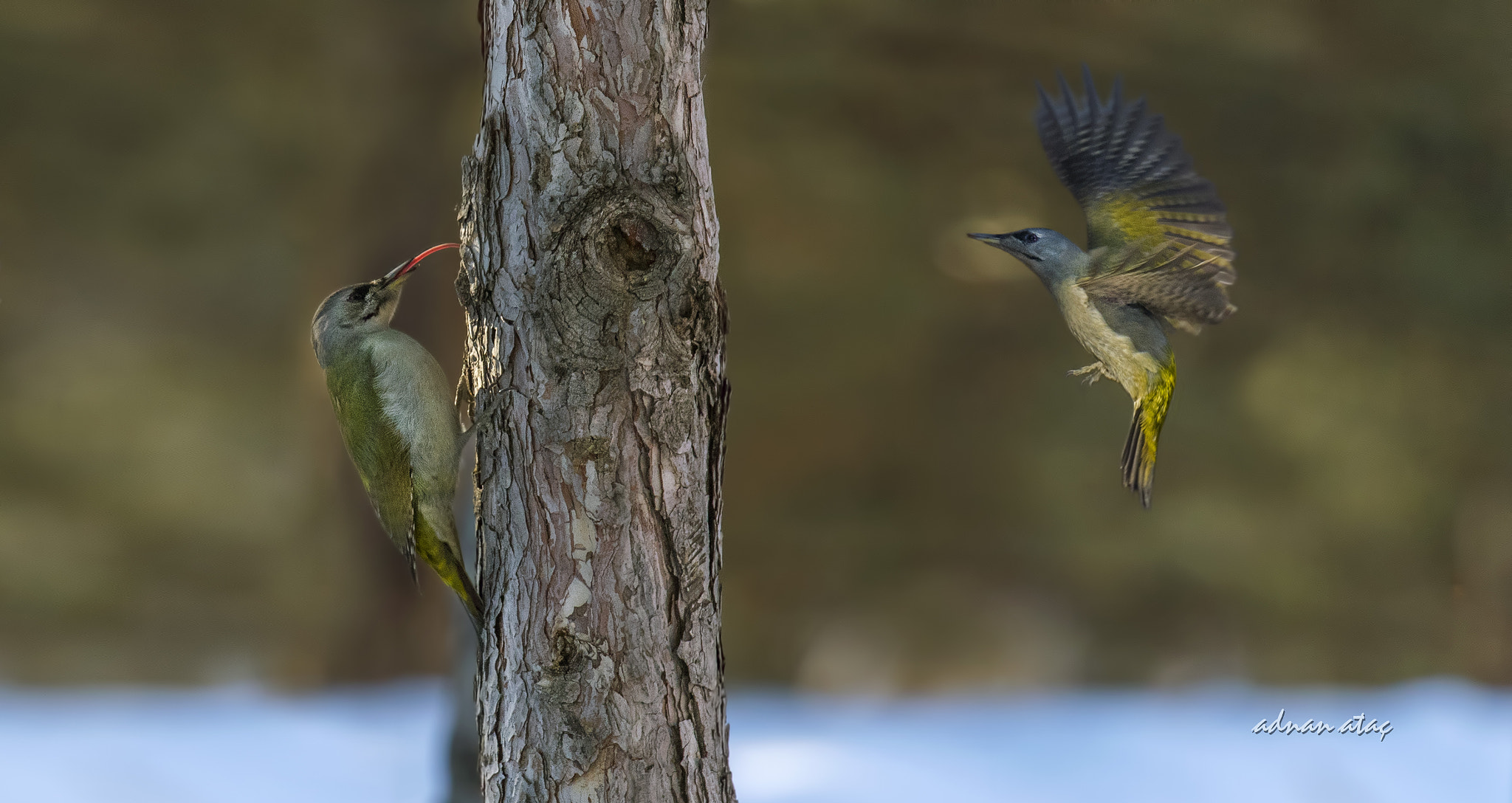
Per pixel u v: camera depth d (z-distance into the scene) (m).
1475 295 14.89
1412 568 17.19
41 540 22.86
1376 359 16.06
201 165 17.20
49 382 22.42
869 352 18.50
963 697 17.67
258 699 15.76
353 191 17.53
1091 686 18.08
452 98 17.28
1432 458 16.34
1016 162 16.02
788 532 20.03
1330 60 14.38
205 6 15.79
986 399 19.33
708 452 4.74
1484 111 14.35
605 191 4.49
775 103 15.51
